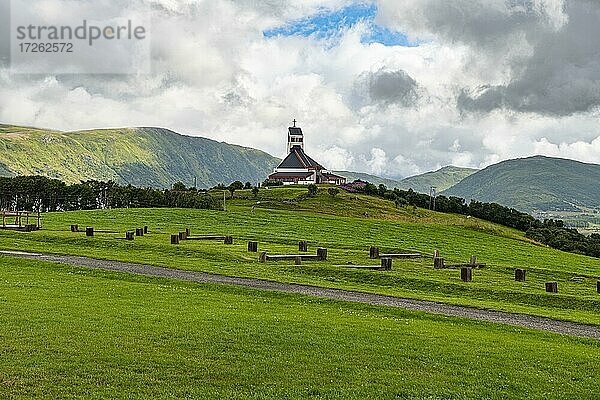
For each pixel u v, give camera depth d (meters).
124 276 53.19
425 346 31.36
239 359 27.08
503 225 195.50
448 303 48.44
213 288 49.19
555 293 57.38
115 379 23.62
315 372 25.89
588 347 34.66
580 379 27.20
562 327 41.31
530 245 135.38
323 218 146.62
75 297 40.31
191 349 28.20
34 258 61.84
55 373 23.88
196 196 191.62
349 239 115.50
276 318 36.50
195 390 22.91
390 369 26.98
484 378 26.42
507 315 44.72
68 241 79.69
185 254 72.56
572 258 117.75
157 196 190.00
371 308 43.84
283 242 98.44
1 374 23.36
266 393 23.06
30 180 198.00
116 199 194.50
